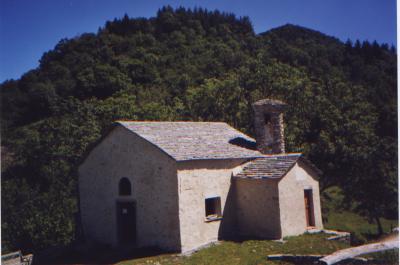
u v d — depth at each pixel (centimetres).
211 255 1516
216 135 2195
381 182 3056
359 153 3055
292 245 1617
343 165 3169
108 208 1928
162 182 1719
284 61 6706
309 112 3353
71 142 3238
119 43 8338
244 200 1930
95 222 1981
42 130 3541
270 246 1619
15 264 1695
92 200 1998
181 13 11644
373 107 3631
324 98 3384
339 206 3678
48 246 2045
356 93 3631
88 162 2027
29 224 2069
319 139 3148
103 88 6091
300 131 3216
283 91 3466
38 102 5712
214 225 1831
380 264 1152
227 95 3650
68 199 2384
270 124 2305
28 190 2514
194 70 7025
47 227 2062
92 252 1808
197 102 3791
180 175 1683
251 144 2264
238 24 11931
